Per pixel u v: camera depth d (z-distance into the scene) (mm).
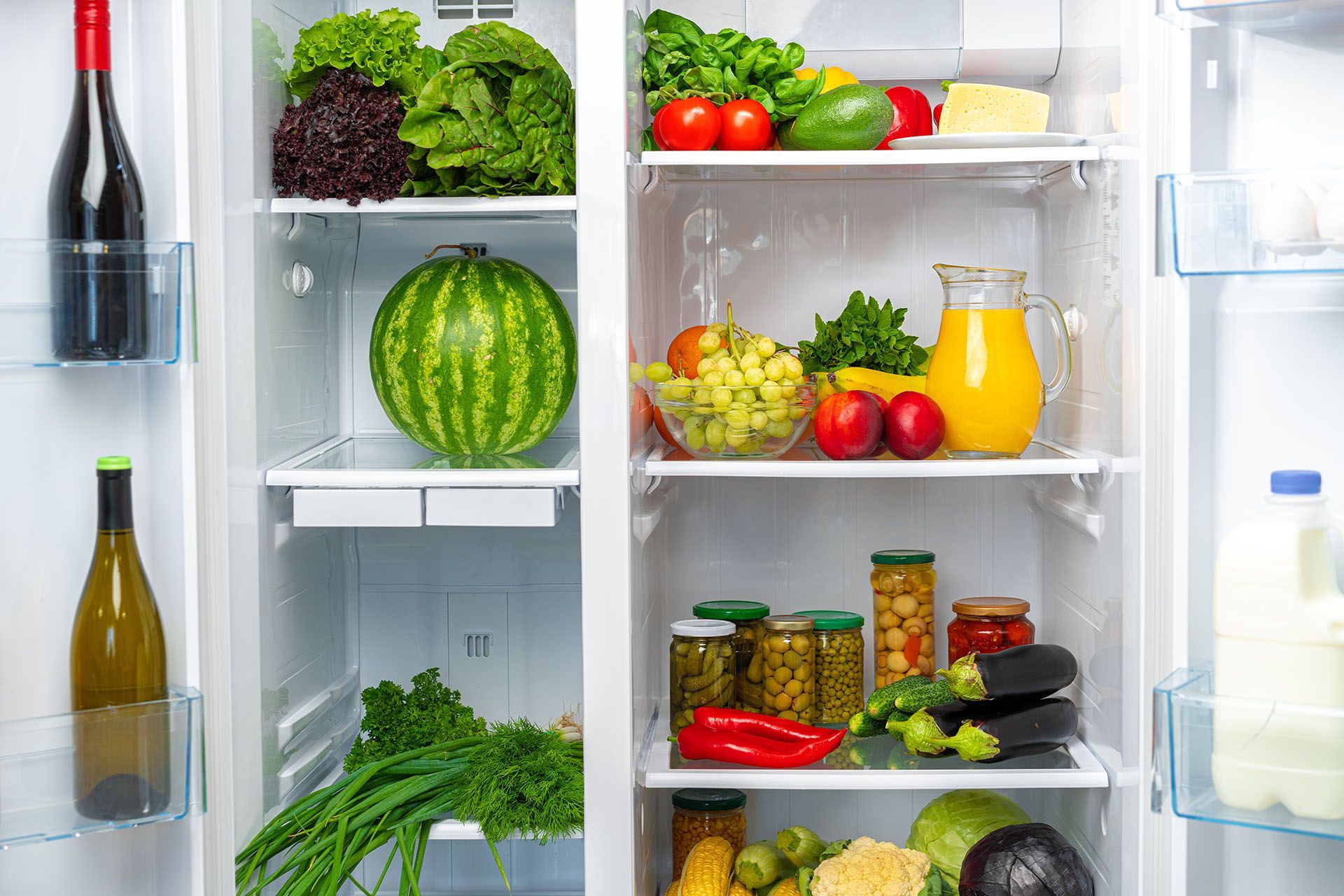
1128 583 1302
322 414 1623
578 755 1446
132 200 1093
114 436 1123
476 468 1422
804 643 1584
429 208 1387
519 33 1402
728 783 1418
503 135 1382
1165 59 1191
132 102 1126
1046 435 1719
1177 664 1169
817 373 1571
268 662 1387
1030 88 1723
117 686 1074
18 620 1100
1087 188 1476
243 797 1303
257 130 1346
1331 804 971
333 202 1389
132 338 1023
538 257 1689
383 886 1736
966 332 1465
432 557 1703
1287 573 1017
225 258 1252
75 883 1130
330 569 1625
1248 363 1132
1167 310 1188
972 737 1411
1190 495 1154
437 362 1419
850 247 1751
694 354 1600
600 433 1325
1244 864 1162
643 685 1487
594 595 1332
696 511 1784
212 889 1204
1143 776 1250
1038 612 1762
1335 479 1110
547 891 1733
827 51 1637
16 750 989
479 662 1709
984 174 1675
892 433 1447
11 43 1096
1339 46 1089
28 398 1098
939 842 1527
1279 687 1020
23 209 1102
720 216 1753
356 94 1380
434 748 1488
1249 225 968
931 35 1619
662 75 1522
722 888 1422
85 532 1118
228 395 1263
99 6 1044
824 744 1438
